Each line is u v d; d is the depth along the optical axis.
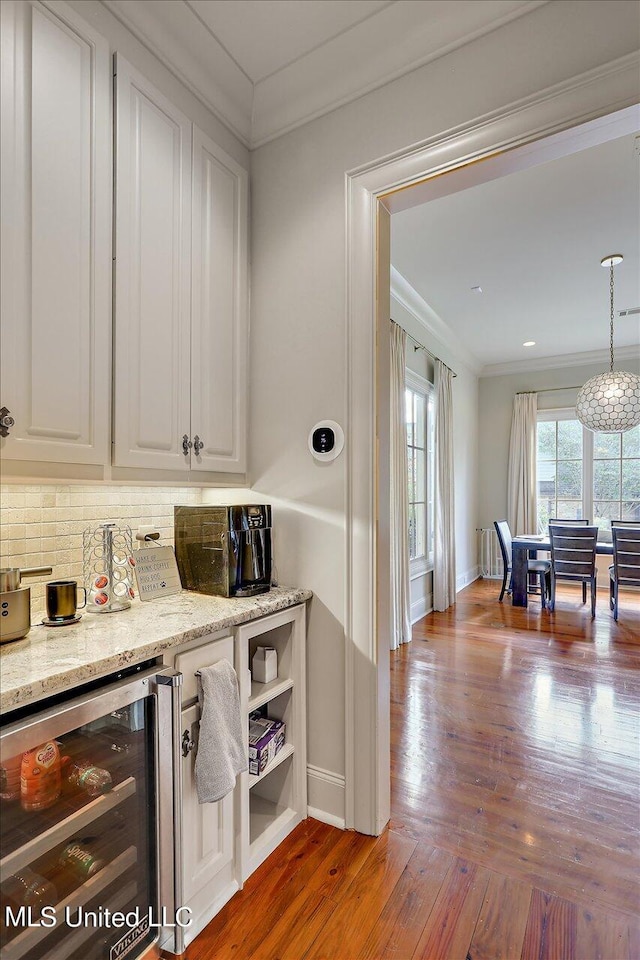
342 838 1.74
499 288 4.10
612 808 1.90
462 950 1.30
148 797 1.25
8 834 0.97
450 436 5.29
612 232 3.19
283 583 1.95
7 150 1.17
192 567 1.83
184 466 1.70
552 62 1.44
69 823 1.07
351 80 1.78
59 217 1.29
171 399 1.65
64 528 1.59
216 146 1.88
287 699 1.84
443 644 3.89
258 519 1.83
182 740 1.31
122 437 1.46
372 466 1.75
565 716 2.66
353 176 1.79
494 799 1.95
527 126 1.47
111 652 1.15
